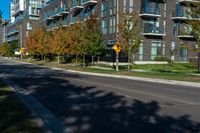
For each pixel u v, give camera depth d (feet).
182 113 37.93
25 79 88.02
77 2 227.81
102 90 62.39
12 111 36.17
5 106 39.42
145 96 53.72
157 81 91.50
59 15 266.77
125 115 36.55
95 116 36.04
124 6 172.04
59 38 190.60
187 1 181.37
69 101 47.39
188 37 188.96
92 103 45.44
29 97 51.42
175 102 47.03
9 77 94.84
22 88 65.05
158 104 44.78
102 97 51.85
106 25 185.26
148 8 177.37
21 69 145.59
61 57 239.71
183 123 32.42
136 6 174.60
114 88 66.69
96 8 200.95
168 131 29.09
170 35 184.34
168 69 145.48
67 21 253.03
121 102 46.47
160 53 181.16
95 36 155.33
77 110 39.86
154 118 34.91
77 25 158.20
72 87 67.51
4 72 120.57
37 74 111.34
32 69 148.46
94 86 70.33
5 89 58.80
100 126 31.12
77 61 201.77
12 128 27.71
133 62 169.58
